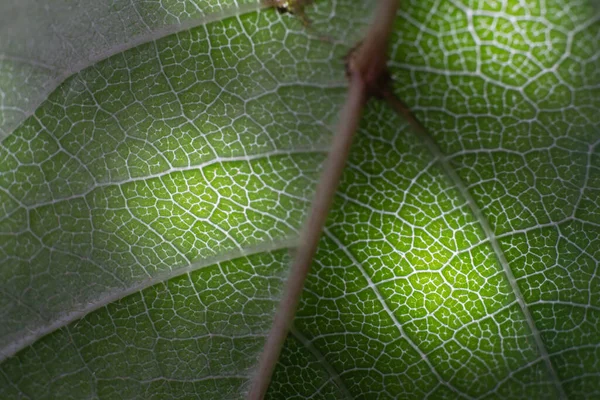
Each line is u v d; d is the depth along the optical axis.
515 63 0.10
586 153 0.10
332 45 0.10
